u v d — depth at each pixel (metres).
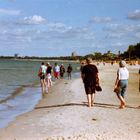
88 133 11.38
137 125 12.59
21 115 16.05
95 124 12.79
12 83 39.97
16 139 11.18
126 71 16.34
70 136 11.07
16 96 25.27
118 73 16.34
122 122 13.11
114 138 10.63
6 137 11.54
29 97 24.45
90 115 14.60
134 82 37.34
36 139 11.03
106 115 14.59
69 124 12.95
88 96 16.91
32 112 16.88
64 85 32.66
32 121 14.19
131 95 23.09
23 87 33.88
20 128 12.92
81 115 14.63
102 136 10.91
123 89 16.42
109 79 42.50
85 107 16.80
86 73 16.78
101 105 17.61
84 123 13.02
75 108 16.53
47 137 11.17
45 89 28.22
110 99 20.47
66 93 24.95
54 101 20.95
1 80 45.62
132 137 10.77
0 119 15.23
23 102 21.59
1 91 29.42
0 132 12.34
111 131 11.60
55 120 13.89
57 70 43.03
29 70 90.69
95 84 16.92
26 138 11.25
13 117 15.73
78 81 38.50
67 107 17.25
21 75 61.34
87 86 16.84
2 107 19.30
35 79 48.72
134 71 73.69
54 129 12.31
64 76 53.47
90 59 16.75
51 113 15.76
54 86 31.84
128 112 15.36
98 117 14.16
